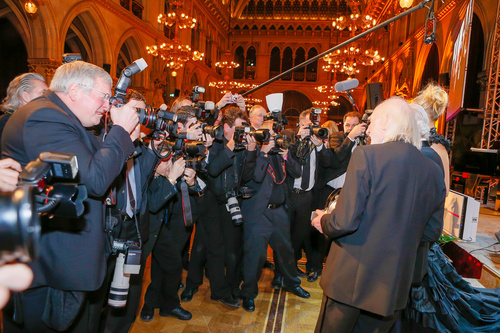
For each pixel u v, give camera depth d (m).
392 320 1.56
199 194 2.65
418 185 1.46
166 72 17.34
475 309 2.09
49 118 1.26
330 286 1.56
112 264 1.80
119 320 1.91
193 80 22.08
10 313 1.29
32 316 1.33
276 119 2.77
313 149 3.30
